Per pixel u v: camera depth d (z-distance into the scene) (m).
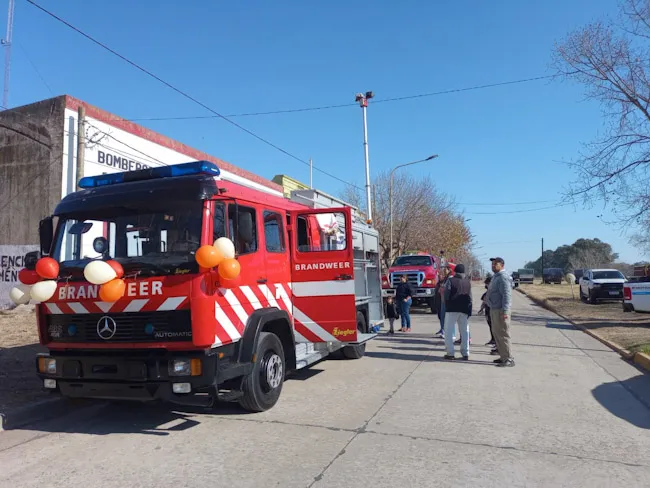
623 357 10.32
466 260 72.44
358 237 10.28
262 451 5.06
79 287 5.61
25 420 6.23
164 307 5.31
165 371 5.29
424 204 40.19
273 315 6.64
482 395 7.30
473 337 13.79
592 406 6.71
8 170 15.27
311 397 7.24
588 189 16.53
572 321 16.77
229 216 6.03
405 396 7.27
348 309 7.50
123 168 15.94
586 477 4.40
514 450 5.06
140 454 5.04
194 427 5.91
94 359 5.42
